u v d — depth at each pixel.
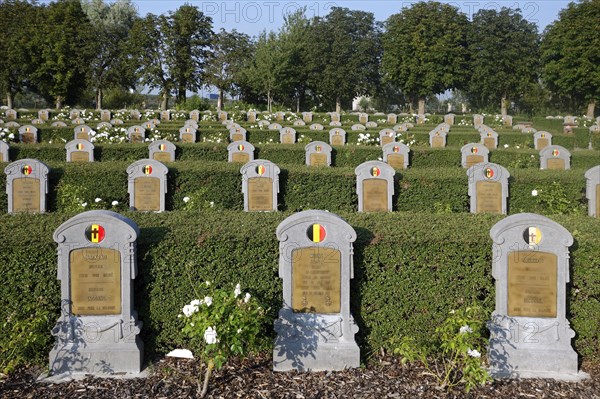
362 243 6.55
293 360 6.23
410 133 27.17
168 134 25.62
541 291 6.34
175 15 49.00
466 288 6.59
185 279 6.52
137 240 6.43
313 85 58.84
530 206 12.96
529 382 6.00
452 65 56.31
